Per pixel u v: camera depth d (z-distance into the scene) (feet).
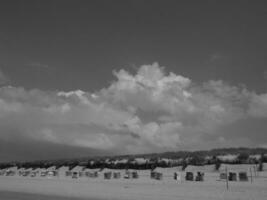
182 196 94.32
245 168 220.84
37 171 311.47
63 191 116.37
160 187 123.75
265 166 219.20
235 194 95.81
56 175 249.55
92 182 163.02
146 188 120.47
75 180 183.93
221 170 224.53
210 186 126.31
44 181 178.09
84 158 357.00
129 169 271.08
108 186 132.87
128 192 106.83
